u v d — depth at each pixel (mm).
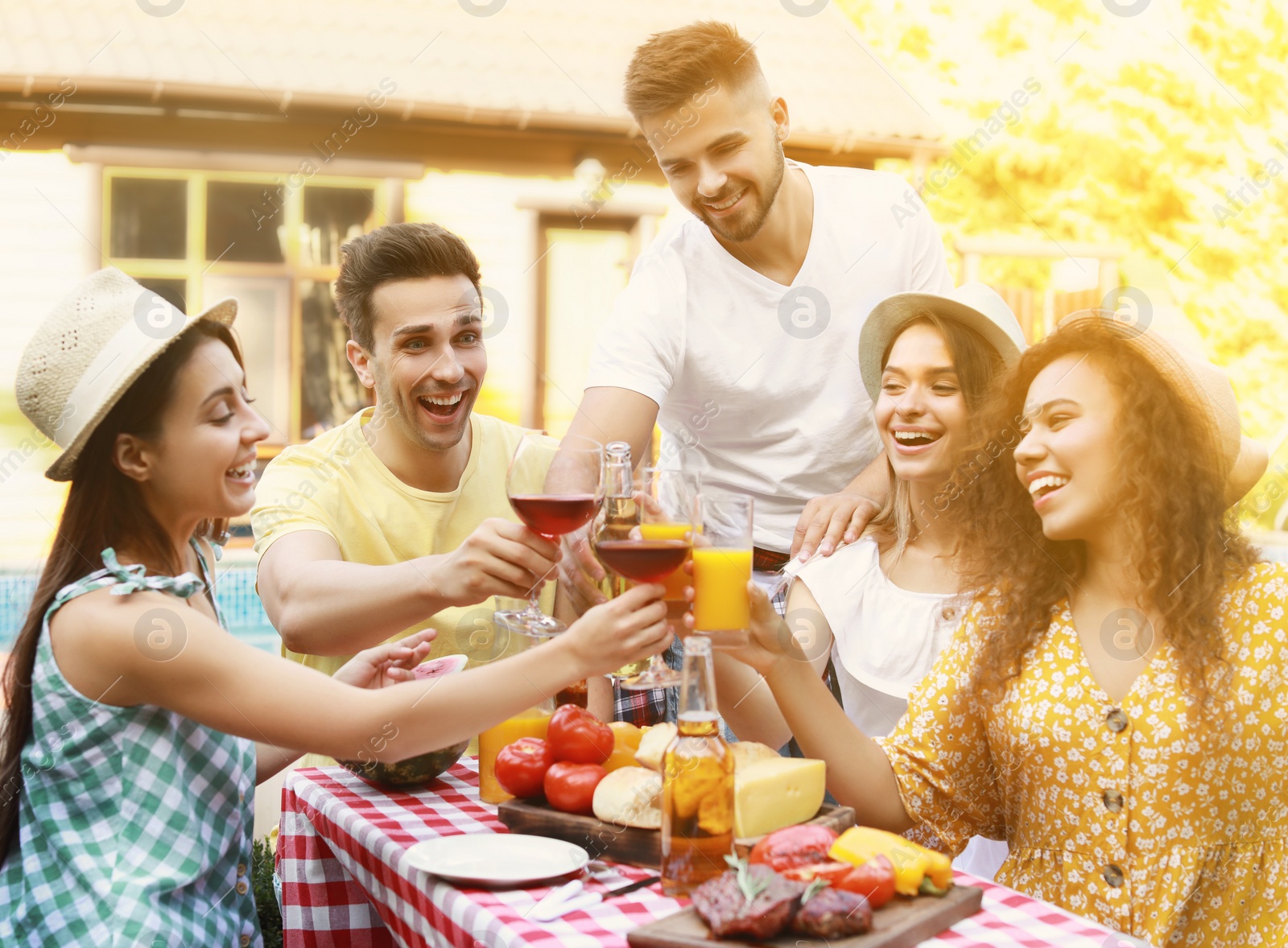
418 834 1294
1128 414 1331
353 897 1562
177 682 1263
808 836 1074
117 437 1314
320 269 4684
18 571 3908
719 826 1086
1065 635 1373
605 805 1197
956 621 1677
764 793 1137
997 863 1669
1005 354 1727
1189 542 1311
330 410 4762
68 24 4348
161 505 1360
